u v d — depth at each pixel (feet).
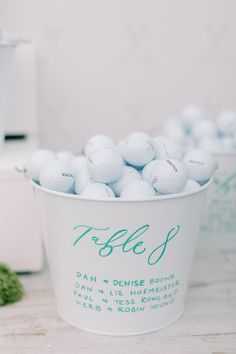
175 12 3.45
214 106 3.66
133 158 2.11
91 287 2.07
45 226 2.14
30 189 2.54
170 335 2.12
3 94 2.65
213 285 2.56
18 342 2.07
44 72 3.43
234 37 3.55
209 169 2.19
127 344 2.06
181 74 3.57
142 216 1.91
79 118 3.54
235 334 2.12
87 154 2.27
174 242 2.03
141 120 3.61
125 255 1.98
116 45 3.45
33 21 3.32
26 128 3.17
